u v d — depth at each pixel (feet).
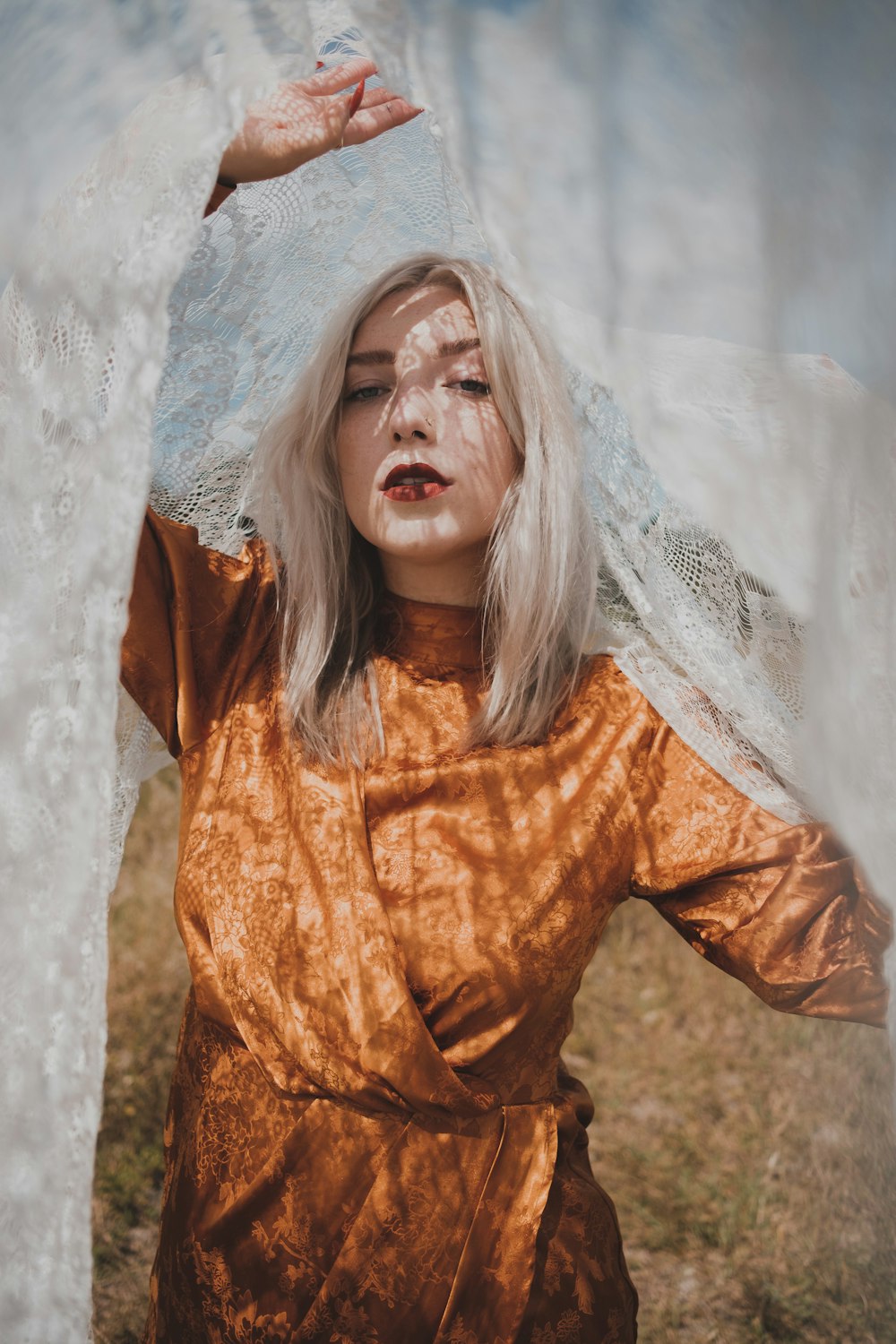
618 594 5.77
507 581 5.19
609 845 5.04
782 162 3.36
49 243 4.00
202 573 5.50
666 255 3.60
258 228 5.31
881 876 3.93
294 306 5.57
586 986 13.11
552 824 4.97
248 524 5.98
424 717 5.21
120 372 3.84
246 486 5.86
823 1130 9.82
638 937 13.80
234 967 4.75
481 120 3.71
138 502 3.76
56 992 3.93
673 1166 10.55
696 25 3.43
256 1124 4.84
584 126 3.60
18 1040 4.02
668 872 5.11
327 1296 4.68
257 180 4.63
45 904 3.99
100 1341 8.47
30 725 4.05
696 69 3.46
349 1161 4.72
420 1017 4.59
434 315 5.08
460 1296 4.68
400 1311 4.68
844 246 3.35
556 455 5.11
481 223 3.79
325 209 5.32
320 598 5.26
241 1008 4.73
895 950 4.07
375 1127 4.73
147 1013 11.55
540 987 4.81
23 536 4.11
